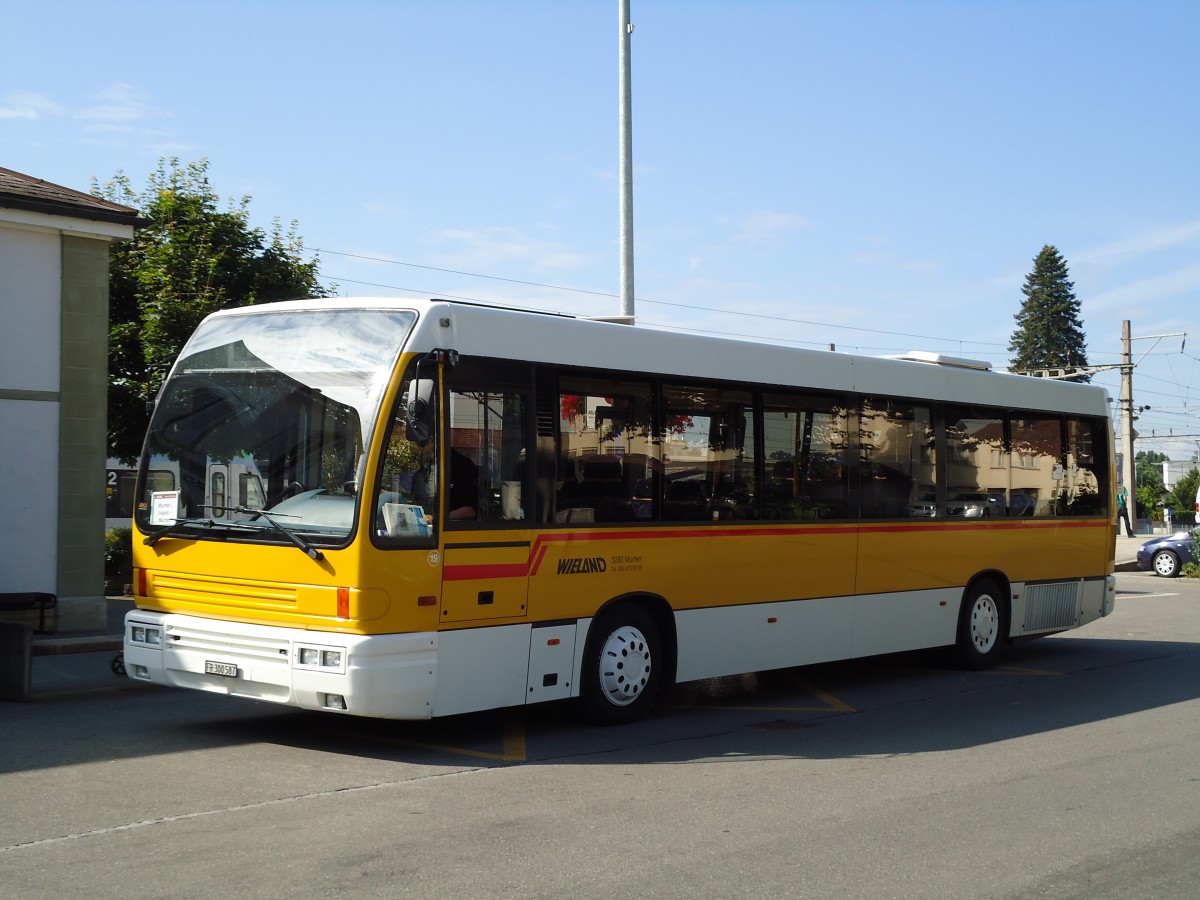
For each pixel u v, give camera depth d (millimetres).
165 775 7688
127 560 21641
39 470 14391
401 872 5789
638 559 9664
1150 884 5988
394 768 8062
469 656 8383
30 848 6055
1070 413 14836
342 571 7816
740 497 10609
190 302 20234
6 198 13852
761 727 9992
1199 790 7984
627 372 9688
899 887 5816
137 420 21016
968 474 13250
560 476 9109
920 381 12648
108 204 15188
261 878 5637
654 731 9656
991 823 7055
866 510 11922
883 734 9789
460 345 8461
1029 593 14109
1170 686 12617
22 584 14250
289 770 7910
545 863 6004
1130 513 46688
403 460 8070
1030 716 10742
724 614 10430
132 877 5617
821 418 11477
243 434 8586
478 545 8445
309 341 8547
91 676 11602
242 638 8203
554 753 8695
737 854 6266
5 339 14172
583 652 9305
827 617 11469
